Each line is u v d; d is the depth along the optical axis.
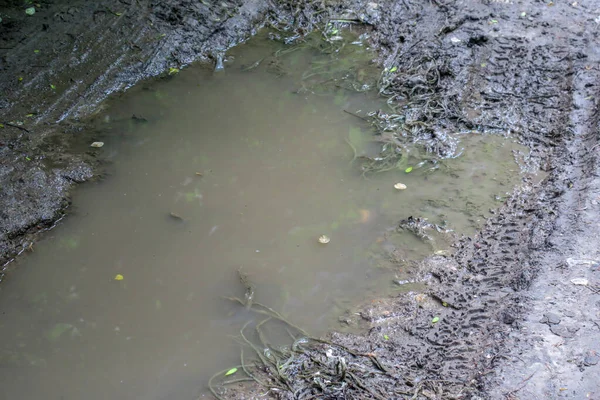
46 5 6.79
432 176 5.14
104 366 3.77
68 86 6.01
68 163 5.20
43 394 3.63
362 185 5.07
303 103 6.02
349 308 4.09
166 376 3.69
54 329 4.00
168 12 6.89
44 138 5.45
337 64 6.60
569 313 3.67
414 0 7.09
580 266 3.98
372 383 3.52
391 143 5.48
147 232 4.68
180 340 3.91
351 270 4.36
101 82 6.12
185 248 4.55
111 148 5.42
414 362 3.64
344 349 3.76
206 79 6.38
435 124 5.66
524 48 6.26
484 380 3.35
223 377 3.66
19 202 4.80
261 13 7.23
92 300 4.18
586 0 6.79
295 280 4.30
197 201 4.93
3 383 3.69
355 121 5.77
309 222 4.74
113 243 4.59
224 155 5.38
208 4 7.09
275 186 5.07
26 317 4.09
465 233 4.59
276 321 4.01
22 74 6.01
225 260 4.45
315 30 7.14
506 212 4.72
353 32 7.08
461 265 4.32
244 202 4.92
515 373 3.35
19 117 5.62
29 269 4.42
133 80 6.28
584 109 5.51
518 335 3.57
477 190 4.96
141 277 4.34
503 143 5.43
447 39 6.54
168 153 5.39
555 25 6.49
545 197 4.75
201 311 4.09
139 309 4.12
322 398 3.45
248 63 6.64
